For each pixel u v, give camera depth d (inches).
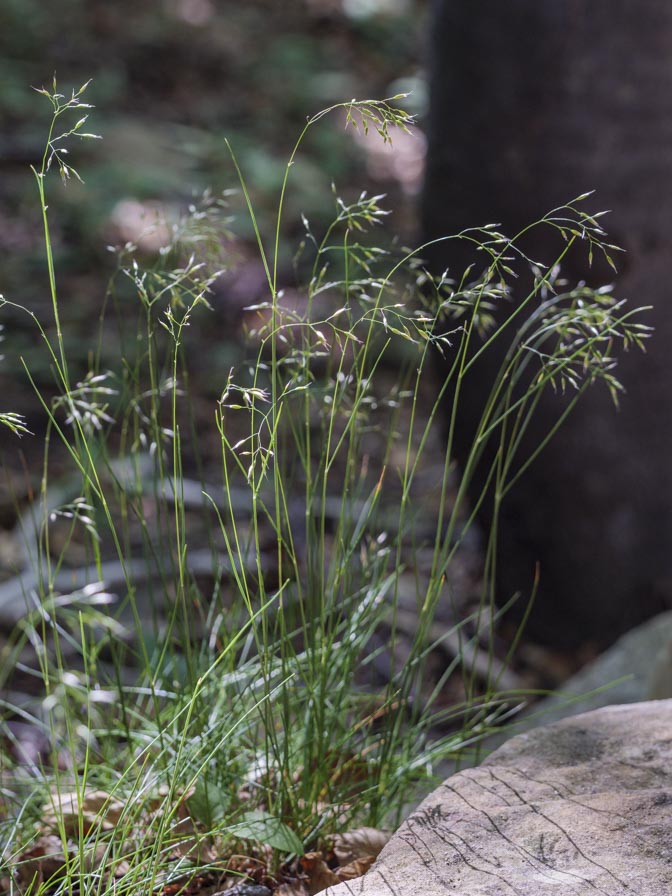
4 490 194.7
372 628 81.0
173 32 434.0
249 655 102.0
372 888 54.1
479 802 61.1
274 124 392.5
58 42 407.8
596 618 164.7
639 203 143.9
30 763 80.9
